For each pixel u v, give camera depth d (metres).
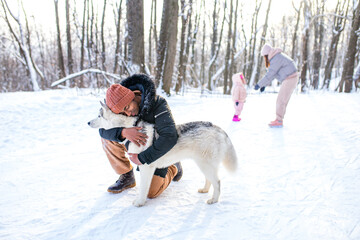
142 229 2.08
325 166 3.21
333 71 26.83
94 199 2.62
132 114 2.40
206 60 30.61
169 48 9.85
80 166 3.58
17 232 2.05
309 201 2.43
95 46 16.80
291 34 27.23
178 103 8.76
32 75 15.61
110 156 2.67
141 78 2.45
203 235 1.97
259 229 2.04
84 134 5.32
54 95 9.19
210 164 2.47
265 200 2.50
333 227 2.00
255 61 21.52
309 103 8.34
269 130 5.16
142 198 2.45
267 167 3.33
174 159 2.47
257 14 18.66
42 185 2.96
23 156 4.02
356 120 5.41
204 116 6.75
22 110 6.91
